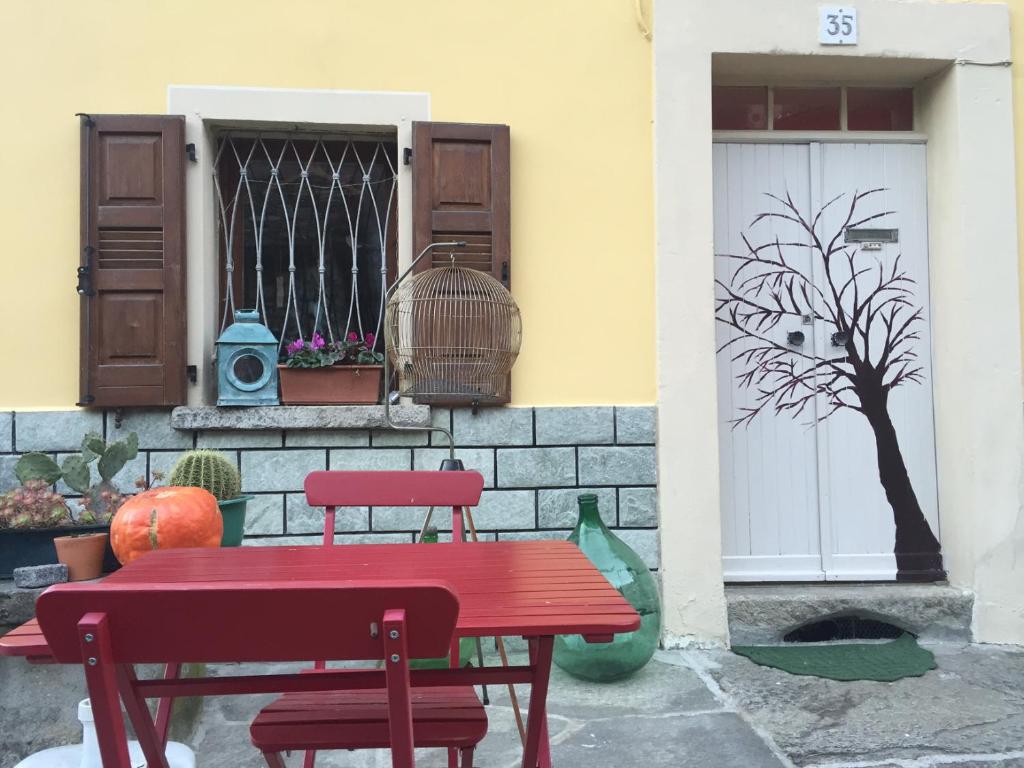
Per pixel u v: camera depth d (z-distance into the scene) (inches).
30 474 118.3
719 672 135.2
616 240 151.1
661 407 148.5
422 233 145.5
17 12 140.8
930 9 153.6
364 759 105.9
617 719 116.6
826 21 151.3
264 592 45.7
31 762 83.7
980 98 154.4
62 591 45.3
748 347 160.1
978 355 152.6
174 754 82.4
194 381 141.6
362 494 98.0
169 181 140.1
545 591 64.1
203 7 144.4
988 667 138.2
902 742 109.5
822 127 163.5
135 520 100.8
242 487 141.9
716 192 160.7
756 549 158.7
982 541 151.4
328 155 153.4
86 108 141.7
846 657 142.1
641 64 152.3
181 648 46.9
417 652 47.2
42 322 139.5
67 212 140.5
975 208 153.6
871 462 160.4
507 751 106.8
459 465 108.7
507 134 147.8
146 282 139.0
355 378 145.6
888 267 161.8
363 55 147.6
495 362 141.6
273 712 70.8
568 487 147.7
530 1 150.9
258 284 150.6
